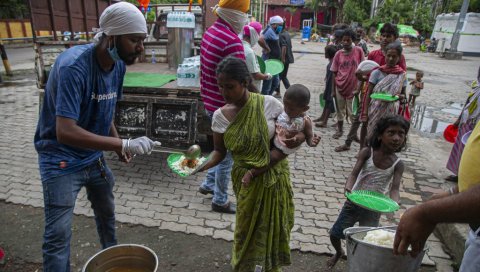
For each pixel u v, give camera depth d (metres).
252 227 2.23
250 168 2.16
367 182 2.62
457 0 29.89
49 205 2.04
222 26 3.07
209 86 3.17
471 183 1.50
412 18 32.47
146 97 4.01
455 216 1.17
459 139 4.13
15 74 11.34
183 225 3.33
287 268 2.83
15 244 2.99
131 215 3.47
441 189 4.30
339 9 37.12
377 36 30.52
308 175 4.58
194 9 8.62
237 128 2.13
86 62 1.91
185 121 3.99
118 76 2.20
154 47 6.80
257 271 2.23
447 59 22.27
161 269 2.77
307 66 15.56
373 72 4.41
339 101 5.80
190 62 4.46
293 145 2.12
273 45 7.79
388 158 2.56
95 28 6.32
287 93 2.08
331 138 6.04
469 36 25.22
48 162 2.01
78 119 1.98
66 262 2.13
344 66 5.56
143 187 4.07
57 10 5.21
